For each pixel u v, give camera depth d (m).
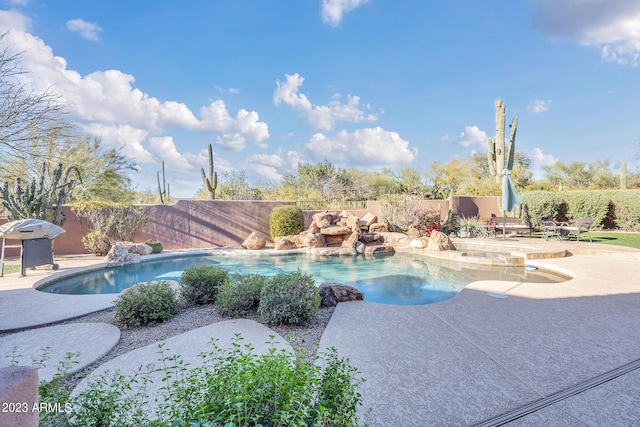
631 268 8.17
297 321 4.66
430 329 4.34
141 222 13.22
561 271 8.28
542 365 3.32
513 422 2.44
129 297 4.89
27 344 4.05
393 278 8.83
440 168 32.91
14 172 10.95
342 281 8.54
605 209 15.55
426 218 15.51
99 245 11.77
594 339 3.95
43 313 5.22
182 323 4.93
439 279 8.66
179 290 6.38
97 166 15.66
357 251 13.05
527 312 4.98
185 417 1.65
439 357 3.51
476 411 2.57
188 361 3.47
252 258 12.25
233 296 5.28
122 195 16.56
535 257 9.78
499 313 4.95
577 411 2.57
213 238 15.05
